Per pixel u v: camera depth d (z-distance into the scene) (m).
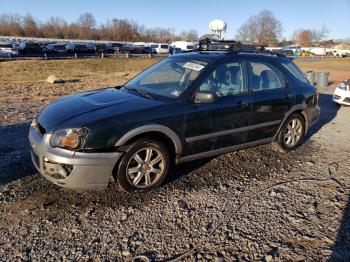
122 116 3.55
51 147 3.38
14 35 78.75
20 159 4.58
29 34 80.69
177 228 3.20
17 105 8.67
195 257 2.81
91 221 3.26
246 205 3.68
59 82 15.54
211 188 4.04
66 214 3.35
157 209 3.52
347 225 3.34
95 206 3.52
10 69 23.59
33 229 3.10
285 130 5.23
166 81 4.46
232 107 4.36
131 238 3.03
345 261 2.81
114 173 3.61
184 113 3.92
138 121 3.60
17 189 3.77
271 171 4.64
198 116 4.04
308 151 5.53
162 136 3.91
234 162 4.87
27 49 39.22
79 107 3.78
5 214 3.30
